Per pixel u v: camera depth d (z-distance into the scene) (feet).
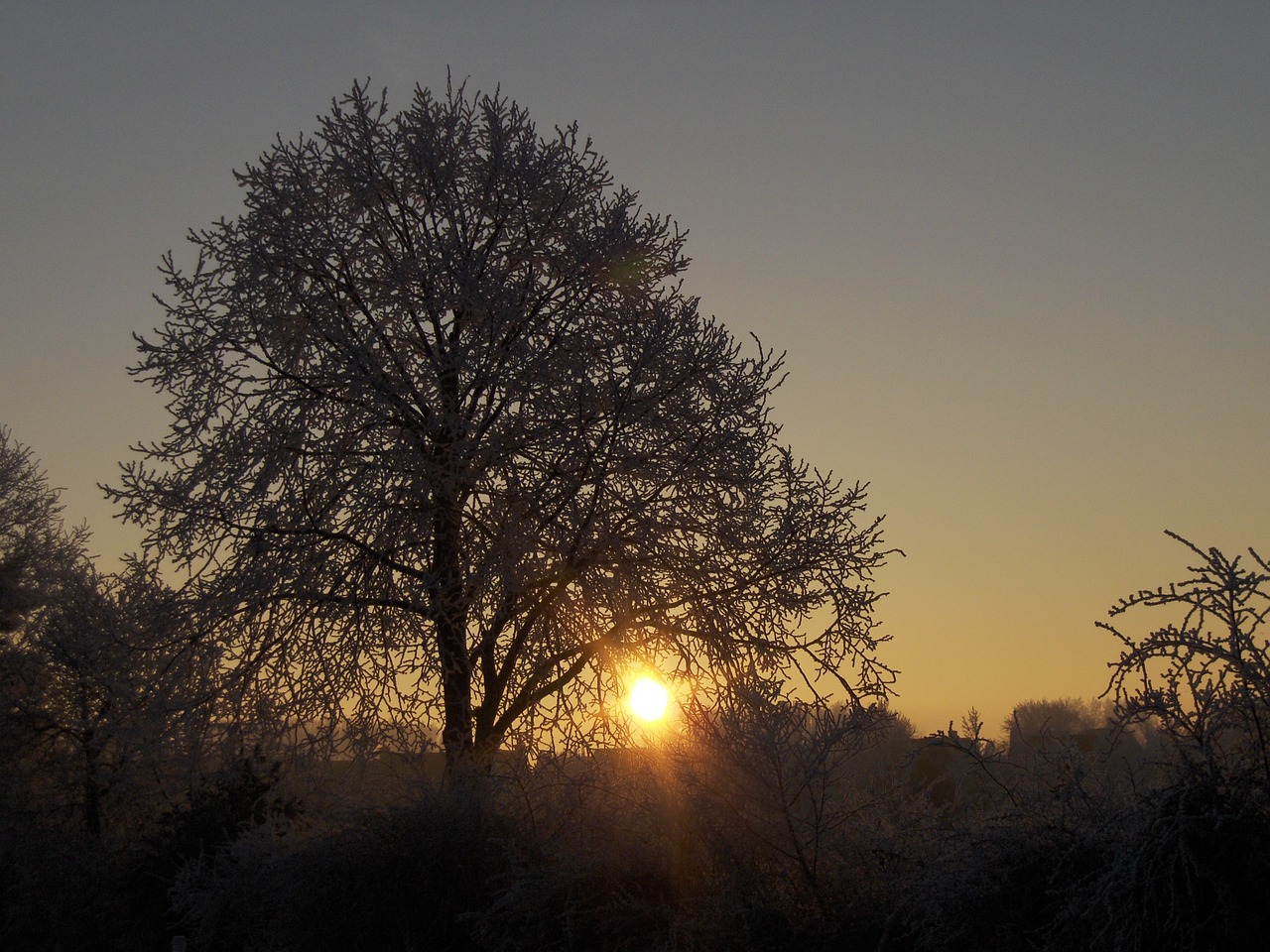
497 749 40.78
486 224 48.98
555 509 43.98
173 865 47.21
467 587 43.52
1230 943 17.63
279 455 44.27
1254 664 18.03
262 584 43.19
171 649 44.34
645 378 44.50
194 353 45.03
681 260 49.34
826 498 44.57
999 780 23.43
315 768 42.22
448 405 44.16
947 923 20.43
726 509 45.03
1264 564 17.94
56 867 54.80
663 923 25.59
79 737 65.21
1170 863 17.79
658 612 44.50
